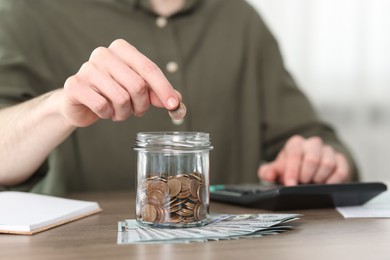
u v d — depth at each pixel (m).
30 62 1.33
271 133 1.57
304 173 1.03
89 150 1.41
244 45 1.59
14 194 0.86
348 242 0.60
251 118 1.56
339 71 2.33
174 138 0.64
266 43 1.63
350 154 1.34
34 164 0.99
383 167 2.39
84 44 1.43
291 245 0.58
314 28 2.30
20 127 0.95
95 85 0.73
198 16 1.54
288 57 2.29
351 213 0.80
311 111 1.59
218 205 0.92
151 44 1.46
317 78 2.31
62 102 0.84
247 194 0.87
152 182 0.65
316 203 0.86
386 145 2.38
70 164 1.39
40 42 1.40
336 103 2.34
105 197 1.05
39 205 0.78
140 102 0.73
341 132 2.36
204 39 1.54
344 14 2.31
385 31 2.34
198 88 1.49
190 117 1.48
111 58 0.74
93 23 1.45
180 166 0.65
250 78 1.58
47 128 0.92
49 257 0.54
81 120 0.84
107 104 0.73
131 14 1.47
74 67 1.42
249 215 0.74
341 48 2.32
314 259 0.52
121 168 1.42
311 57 2.30
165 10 1.50
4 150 0.97
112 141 1.42
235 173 1.54
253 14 1.64
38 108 0.93
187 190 0.65
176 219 0.65
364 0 2.32
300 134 1.54
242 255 0.54
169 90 0.71
